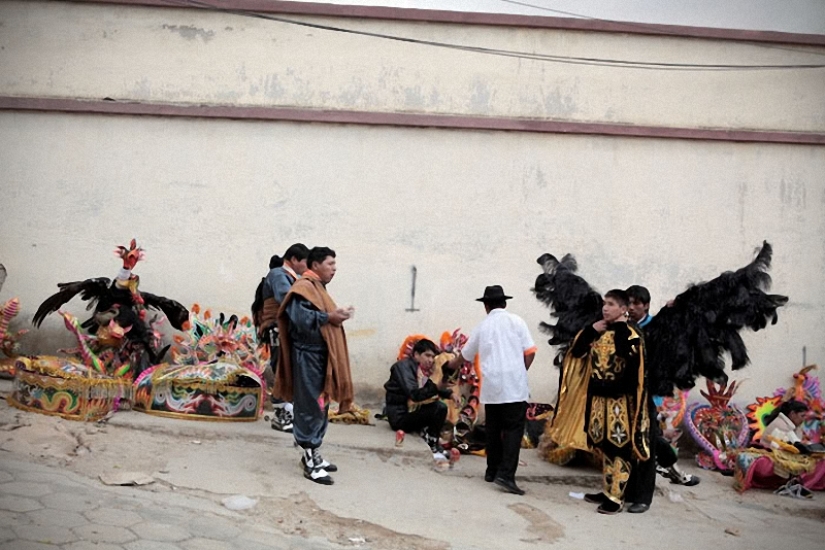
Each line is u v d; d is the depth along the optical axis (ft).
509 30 30.04
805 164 30.76
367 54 29.55
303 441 20.15
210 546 15.81
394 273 29.07
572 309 29.14
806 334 30.12
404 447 24.03
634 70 30.42
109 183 28.58
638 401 20.89
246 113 28.81
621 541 19.10
